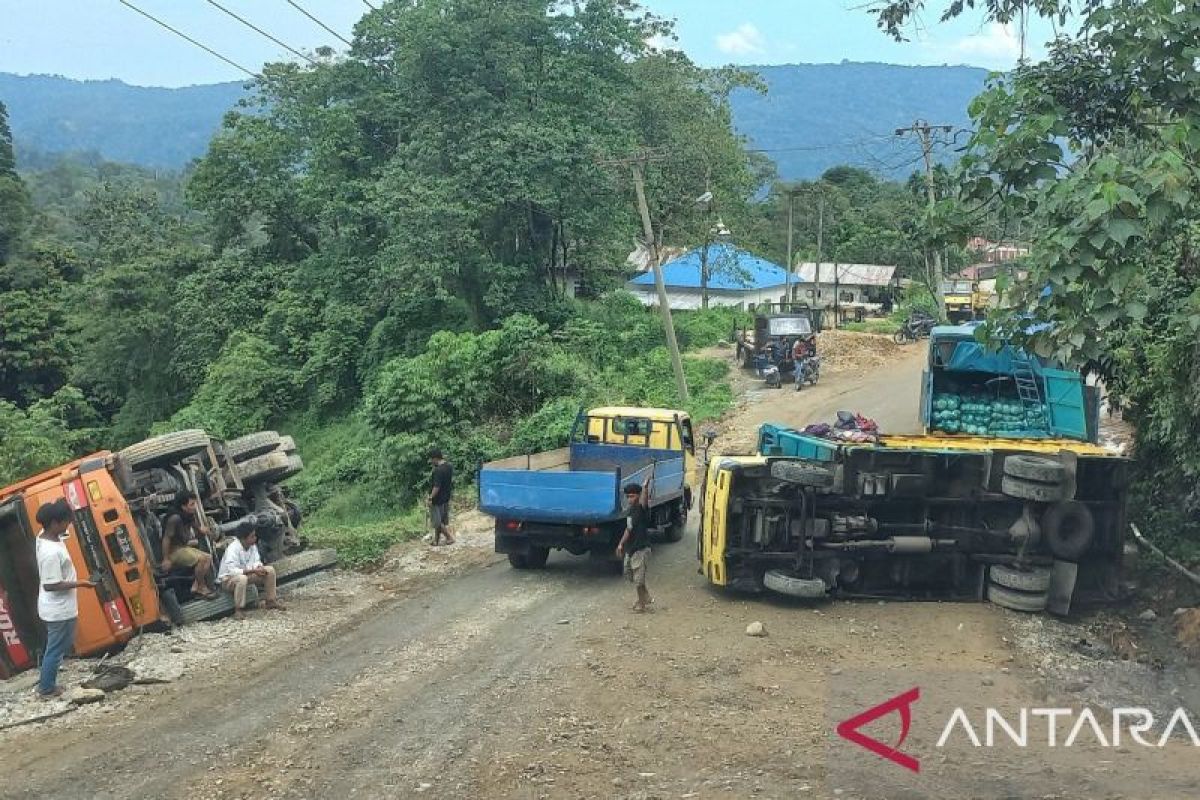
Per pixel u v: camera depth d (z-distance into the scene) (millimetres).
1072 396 14227
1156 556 12312
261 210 42906
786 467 11422
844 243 76812
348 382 38375
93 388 47125
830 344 45000
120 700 9000
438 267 33656
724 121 51531
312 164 40469
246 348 38438
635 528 11695
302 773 7195
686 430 16844
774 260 77500
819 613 11469
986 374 15633
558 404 26609
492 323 37812
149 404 44312
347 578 14102
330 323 38219
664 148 43906
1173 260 11617
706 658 9773
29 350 46625
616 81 39625
